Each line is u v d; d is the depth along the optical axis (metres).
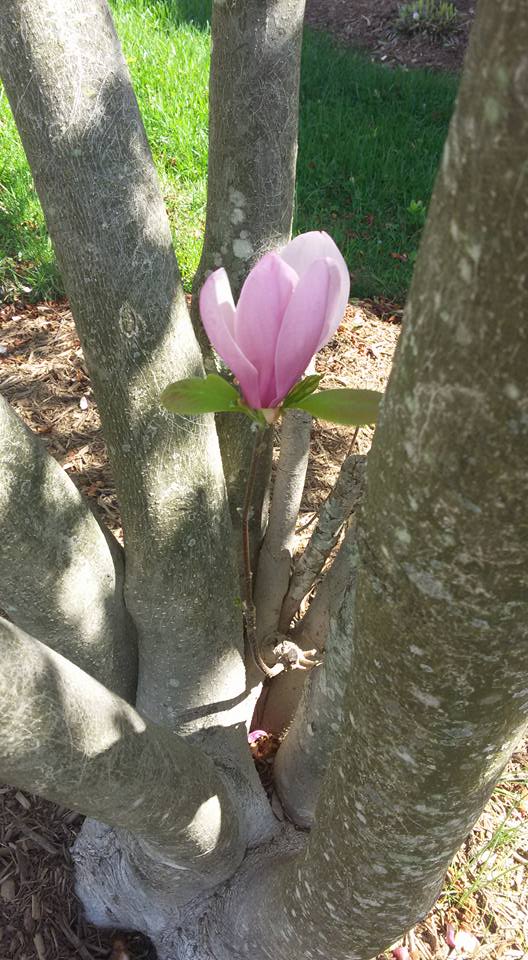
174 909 0.70
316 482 1.18
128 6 2.29
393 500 0.25
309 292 0.29
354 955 0.53
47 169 0.43
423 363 0.21
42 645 0.39
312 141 1.93
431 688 0.29
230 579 0.60
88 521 0.53
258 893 0.62
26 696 0.36
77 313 0.47
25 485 0.47
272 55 0.51
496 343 0.19
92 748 0.41
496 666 0.28
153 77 1.93
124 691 0.62
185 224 1.58
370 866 0.42
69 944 0.77
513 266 0.18
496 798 0.87
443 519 0.24
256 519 0.71
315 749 0.64
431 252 0.20
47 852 0.81
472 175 0.18
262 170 0.55
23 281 1.49
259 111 0.52
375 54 2.70
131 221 0.44
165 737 0.51
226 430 0.64
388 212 1.79
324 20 2.90
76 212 0.43
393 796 0.37
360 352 1.44
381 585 0.28
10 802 0.84
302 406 0.33
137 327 0.46
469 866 0.80
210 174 0.57
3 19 0.39
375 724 0.34
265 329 0.30
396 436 0.24
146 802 0.48
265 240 0.58
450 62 2.64
